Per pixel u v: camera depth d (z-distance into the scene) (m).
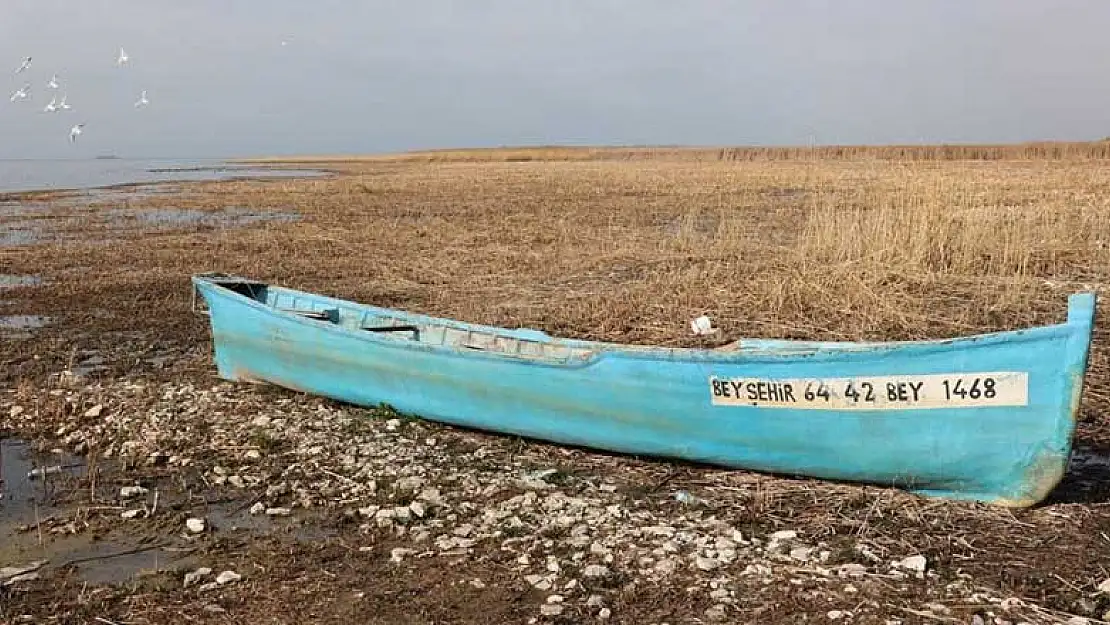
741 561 6.16
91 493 7.72
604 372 8.02
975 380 6.60
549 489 7.62
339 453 8.57
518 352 9.89
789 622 5.41
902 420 6.91
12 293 16.67
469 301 15.60
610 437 8.23
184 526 7.05
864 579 5.87
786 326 12.39
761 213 27.89
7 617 5.70
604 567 6.11
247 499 7.59
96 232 25.89
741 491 7.46
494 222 26.92
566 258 19.47
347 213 31.03
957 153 73.75
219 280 11.68
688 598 5.71
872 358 6.86
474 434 9.19
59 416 9.84
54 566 6.43
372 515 7.16
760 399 7.37
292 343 10.26
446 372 9.02
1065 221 18.67
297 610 5.74
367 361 9.62
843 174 46.50
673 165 68.12
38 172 88.00
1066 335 6.26
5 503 7.57
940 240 16.42
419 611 5.68
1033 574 5.91
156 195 42.41
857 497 7.19
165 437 9.03
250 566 6.36
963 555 6.21
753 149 87.00
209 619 5.66
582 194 37.34
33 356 12.36
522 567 6.20
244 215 31.19
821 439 7.26
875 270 14.37
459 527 6.87
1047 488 6.67
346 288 16.94
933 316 12.56
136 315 14.90
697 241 20.81
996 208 21.78
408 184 46.94
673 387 7.73
